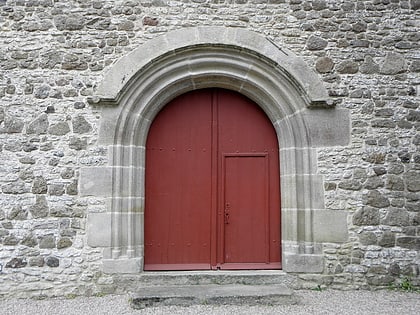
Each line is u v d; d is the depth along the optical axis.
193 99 4.72
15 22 4.41
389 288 4.26
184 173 4.64
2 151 4.24
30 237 4.16
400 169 4.40
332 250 4.31
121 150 4.32
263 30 4.51
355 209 4.35
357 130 4.43
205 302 3.81
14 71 4.34
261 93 4.59
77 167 4.27
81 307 3.79
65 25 4.43
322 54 4.50
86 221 4.22
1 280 4.10
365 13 4.60
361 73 4.51
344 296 4.06
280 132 4.59
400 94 4.50
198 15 4.50
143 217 4.43
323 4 4.59
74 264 4.16
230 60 4.48
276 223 4.62
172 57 4.43
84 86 4.36
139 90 4.38
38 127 4.29
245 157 4.70
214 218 4.60
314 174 4.38
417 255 4.30
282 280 4.30
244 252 4.58
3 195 4.19
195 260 4.54
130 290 4.19
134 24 4.45
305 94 4.38
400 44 4.56
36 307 3.80
